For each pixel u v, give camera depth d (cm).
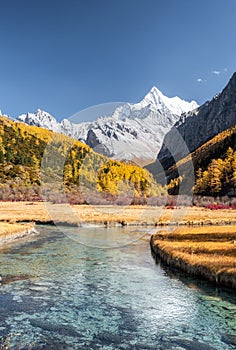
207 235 2848
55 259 2073
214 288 1427
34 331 966
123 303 1226
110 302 1238
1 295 1311
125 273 1711
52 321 1046
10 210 5572
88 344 886
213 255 1853
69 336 936
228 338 927
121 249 2470
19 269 1784
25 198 7900
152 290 1393
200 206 7456
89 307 1180
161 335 948
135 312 1133
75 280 1560
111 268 1831
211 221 4403
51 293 1347
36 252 2319
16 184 8650
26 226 3528
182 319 1073
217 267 1552
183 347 872
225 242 2364
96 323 1034
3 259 2062
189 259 1777
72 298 1282
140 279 1584
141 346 875
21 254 2242
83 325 1018
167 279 1585
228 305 1204
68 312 1129
